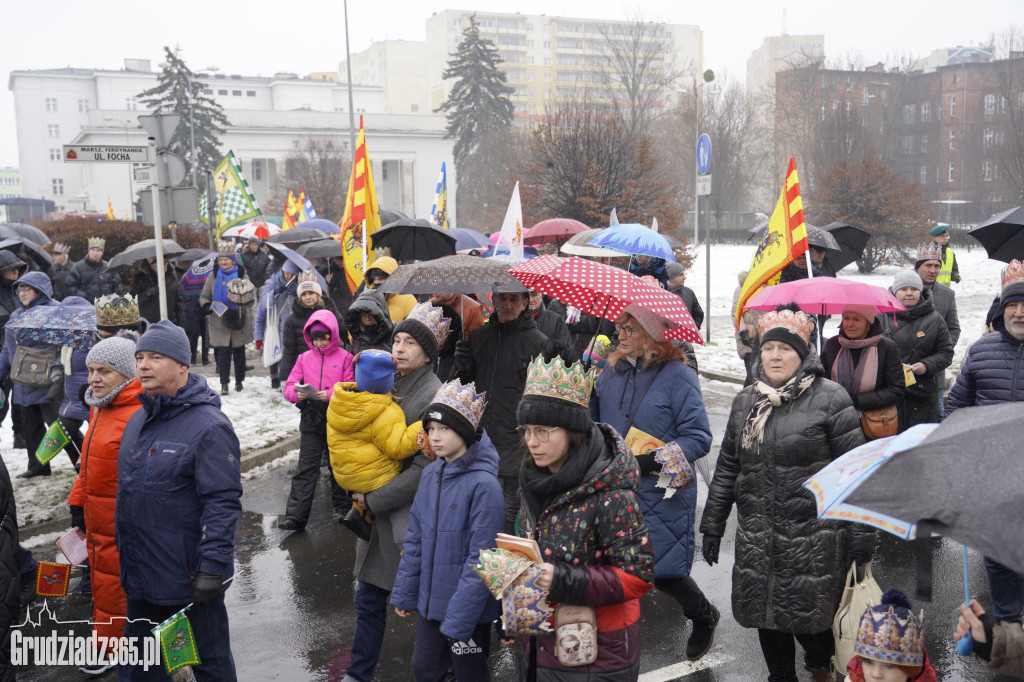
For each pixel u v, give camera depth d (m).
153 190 7.82
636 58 70.50
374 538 4.26
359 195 8.20
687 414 4.33
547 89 133.38
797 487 3.85
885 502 1.90
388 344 5.95
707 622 4.61
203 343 15.12
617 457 3.01
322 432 6.95
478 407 3.58
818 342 6.62
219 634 3.81
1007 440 1.86
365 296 5.90
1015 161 56.31
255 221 18.94
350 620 5.27
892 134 78.38
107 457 4.07
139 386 4.14
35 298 7.66
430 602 3.58
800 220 5.86
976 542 1.77
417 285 4.93
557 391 2.94
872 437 5.62
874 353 5.57
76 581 5.93
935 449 1.91
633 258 7.21
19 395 7.71
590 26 134.25
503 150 61.38
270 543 6.67
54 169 111.44
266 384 12.80
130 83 110.31
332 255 10.92
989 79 80.31
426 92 150.12
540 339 5.26
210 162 61.66
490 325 5.41
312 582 5.89
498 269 5.08
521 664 3.20
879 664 3.04
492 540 3.50
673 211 23.62
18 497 7.32
